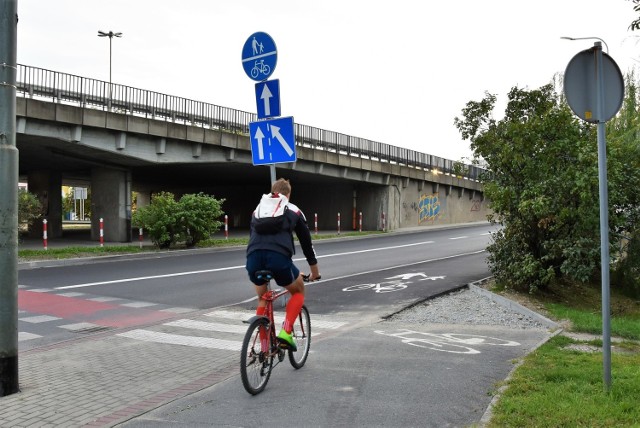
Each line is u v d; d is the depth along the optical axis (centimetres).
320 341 723
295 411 456
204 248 2197
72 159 2391
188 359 649
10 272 520
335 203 3906
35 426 436
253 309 998
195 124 2494
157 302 1070
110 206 2491
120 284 1289
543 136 1204
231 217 4831
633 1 698
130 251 2023
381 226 3659
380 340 731
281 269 510
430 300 1069
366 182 3569
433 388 511
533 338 750
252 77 757
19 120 1889
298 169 2972
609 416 407
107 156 2278
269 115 744
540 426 394
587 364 575
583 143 1166
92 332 809
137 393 517
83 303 1048
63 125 2019
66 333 802
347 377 552
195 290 1214
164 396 506
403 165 3775
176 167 2975
